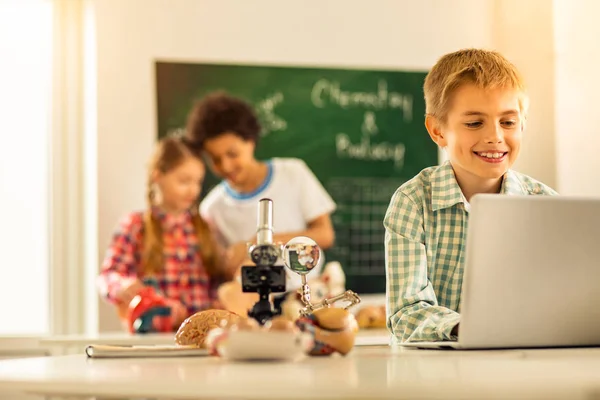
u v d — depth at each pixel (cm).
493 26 465
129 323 381
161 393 88
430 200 182
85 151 446
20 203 447
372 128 458
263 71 449
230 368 105
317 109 454
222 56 446
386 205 457
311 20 454
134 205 436
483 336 131
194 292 426
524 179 190
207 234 432
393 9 461
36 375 101
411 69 462
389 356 126
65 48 446
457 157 180
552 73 435
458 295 180
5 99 448
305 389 83
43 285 445
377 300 454
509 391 81
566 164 425
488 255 127
